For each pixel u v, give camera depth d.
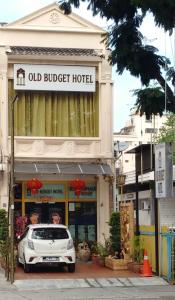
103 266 21.75
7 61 24.91
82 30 25.86
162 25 14.29
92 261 23.14
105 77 25.66
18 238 22.17
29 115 25.38
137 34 15.29
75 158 25.28
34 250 19.67
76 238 25.36
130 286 17.61
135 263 20.03
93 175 25.59
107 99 25.66
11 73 25.17
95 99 25.95
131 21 15.18
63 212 25.41
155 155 18.64
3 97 24.81
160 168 18.12
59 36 25.81
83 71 25.50
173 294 15.98
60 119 25.67
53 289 17.12
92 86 25.56
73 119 25.78
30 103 25.44
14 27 25.36
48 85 25.20
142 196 29.36
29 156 24.88
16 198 24.95
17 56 24.89
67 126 25.67
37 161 24.95
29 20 25.62
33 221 24.27
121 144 29.12
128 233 20.84
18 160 24.80
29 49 25.19
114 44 15.39
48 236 19.88
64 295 15.89
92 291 16.62
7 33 25.36
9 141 24.84
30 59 25.05
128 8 14.87
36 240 19.73
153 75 15.56
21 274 19.67
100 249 22.66
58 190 25.44
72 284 17.86
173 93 15.65
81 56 25.28
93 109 25.94
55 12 25.84
